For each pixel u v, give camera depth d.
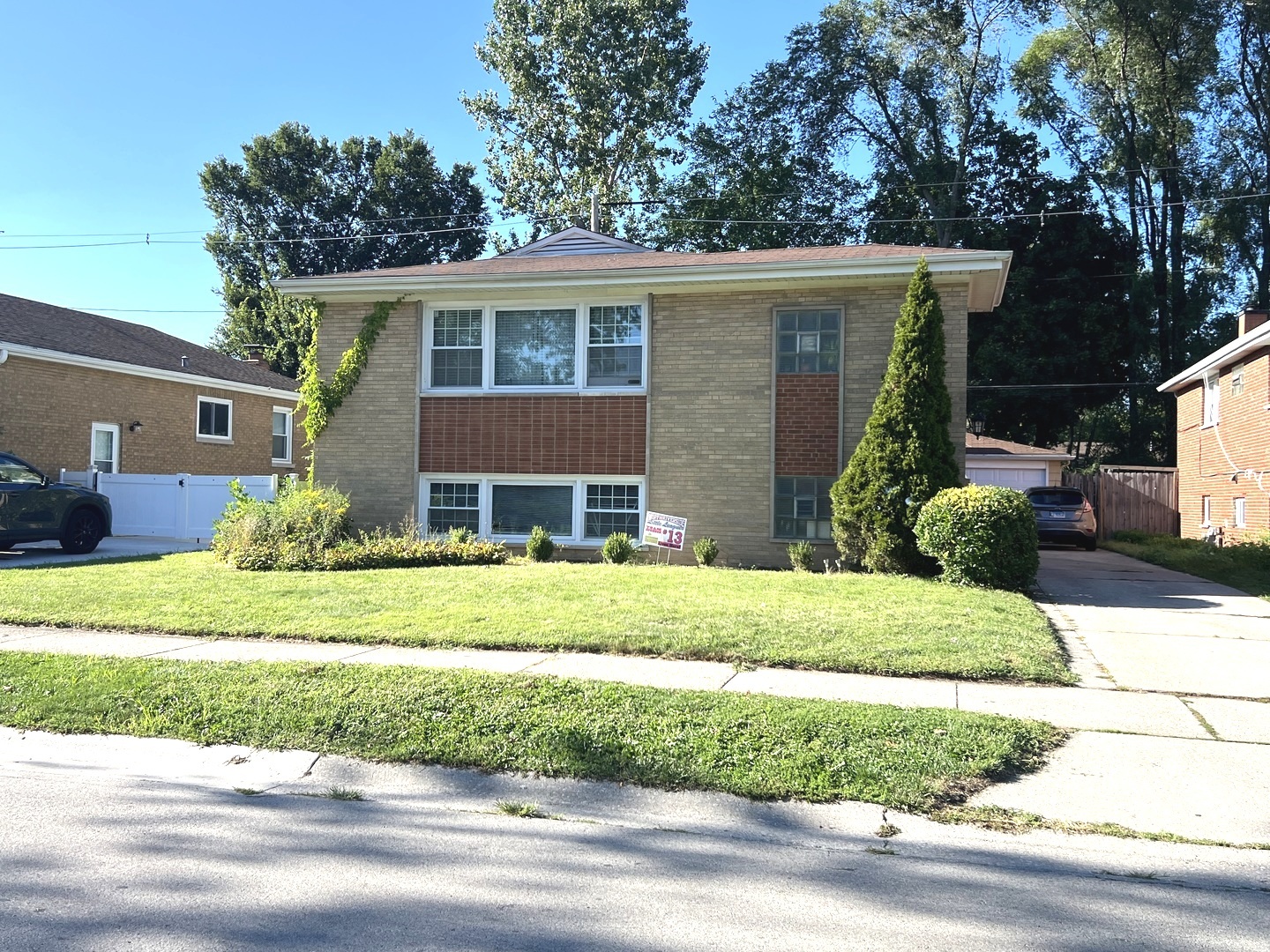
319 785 5.87
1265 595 12.40
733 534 15.02
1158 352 37.38
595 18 37.56
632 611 9.98
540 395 15.84
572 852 4.80
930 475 13.02
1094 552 22.11
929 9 38.53
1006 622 9.48
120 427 23.73
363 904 4.14
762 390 14.95
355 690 7.10
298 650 8.73
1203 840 4.86
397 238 47.88
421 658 8.35
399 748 6.16
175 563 14.09
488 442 16.06
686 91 39.34
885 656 8.12
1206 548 18.78
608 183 39.06
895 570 13.04
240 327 47.53
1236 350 20.34
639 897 4.23
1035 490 23.06
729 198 40.28
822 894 4.29
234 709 6.86
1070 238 37.19
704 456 15.16
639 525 15.52
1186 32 36.91
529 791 5.68
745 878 4.47
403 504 16.38
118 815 5.30
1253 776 5.64
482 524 16.22
